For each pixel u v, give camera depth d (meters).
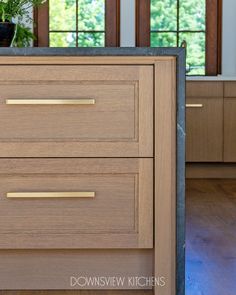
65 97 1.79
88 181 1.81
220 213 3.44
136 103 1.80
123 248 1.84
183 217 1.80
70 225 1.82
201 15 5.66
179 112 1.78
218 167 5.17
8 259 1.88
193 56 5.67
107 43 5.66
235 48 5.68
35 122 1.80
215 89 5.06
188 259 2.37
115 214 1.82
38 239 1.81
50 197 1.80
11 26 2.04
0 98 1.79
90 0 5.64
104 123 1.80
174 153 1.80
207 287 1.97
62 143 1.80
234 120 5.09
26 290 1.89
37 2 2.25
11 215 1.81
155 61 1.79
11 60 1.77
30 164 1.80
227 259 2.36
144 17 5.64
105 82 1.79
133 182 1.81
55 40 5.65
